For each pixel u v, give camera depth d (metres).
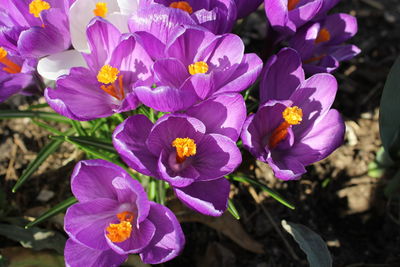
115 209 0.27
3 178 0.34
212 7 0.28
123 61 0.27
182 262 0.32
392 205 0.35
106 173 0.25
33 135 0.36
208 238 0.32
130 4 0.27
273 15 0.29
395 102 0.30
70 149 0.35
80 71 0.27
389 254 0.33
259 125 0.28
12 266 0.30
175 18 0.25
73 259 0.25
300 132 0.28
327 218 0.35
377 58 0.42
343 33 0.32
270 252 0.32
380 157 0.35
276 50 0.37
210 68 0.27
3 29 0.27
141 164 0.24
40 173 0.34
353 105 0.39
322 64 0.31
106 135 0.33
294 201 0.34
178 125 0.26
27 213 0.32
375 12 0.46
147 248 0.25
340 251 0.33
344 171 0.36
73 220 0.25
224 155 0.26
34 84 0.29
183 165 0.26
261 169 0.34
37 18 0.28
